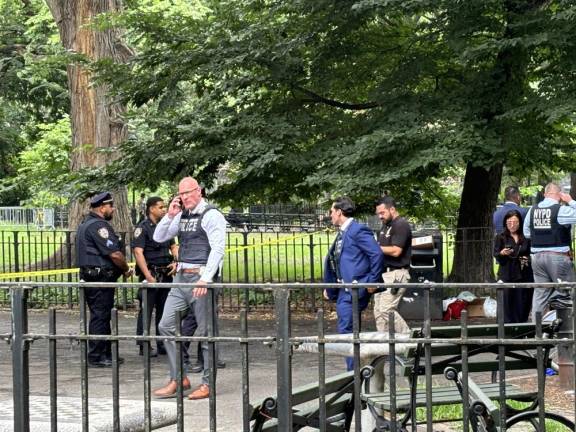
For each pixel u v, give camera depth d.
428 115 16.70
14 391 6.40
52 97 35.25
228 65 17.45
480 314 17.02
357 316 5.98
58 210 50.31
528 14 16.23
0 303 21.27
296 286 6.00
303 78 18.36
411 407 6.99
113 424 6.34
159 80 18.52
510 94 16.59
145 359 6.25
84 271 13.19
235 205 19.58
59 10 23.84
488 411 6.57
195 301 10.82
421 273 16.72
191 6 26.44
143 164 18.06
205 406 10.35
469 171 20.30
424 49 18.00
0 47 31.83
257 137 17.31
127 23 18.36
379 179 15.85
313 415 7.49
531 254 13.59
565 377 10.21
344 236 11.20
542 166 19.83
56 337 6.36
